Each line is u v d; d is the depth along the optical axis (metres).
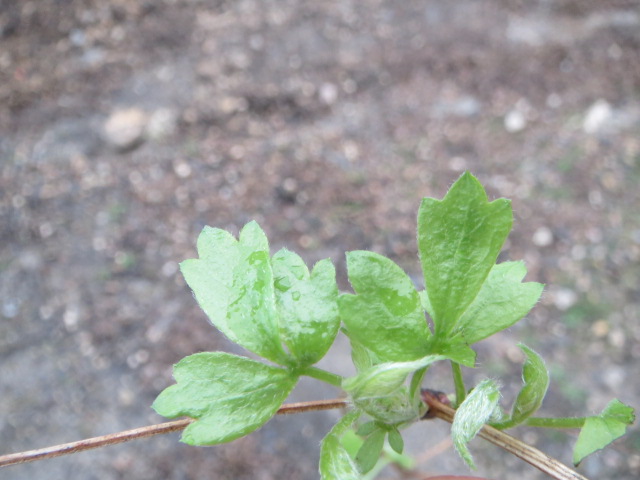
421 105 0.41
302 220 0.36
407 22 0.46
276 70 0.43
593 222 0.35
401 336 0.09
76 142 0.40
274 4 0.48
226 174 0.38
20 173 0.38
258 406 0.09
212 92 0.42
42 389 0.31
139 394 0.31
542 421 0.10
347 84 0.42
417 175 0.38
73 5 0.47
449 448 0.29
